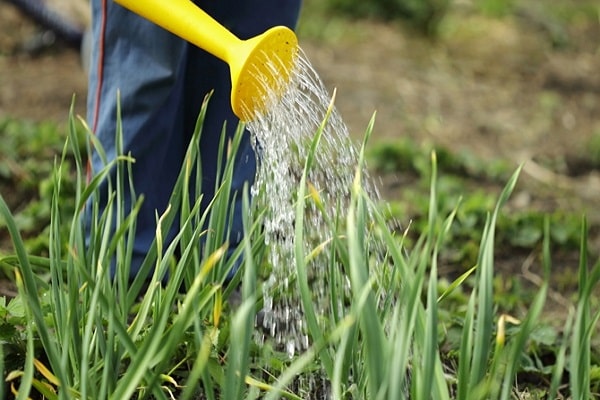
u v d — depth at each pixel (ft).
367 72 23.36
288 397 8.71
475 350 7.52
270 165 9.21
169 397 9.46
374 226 9.22
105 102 10.80
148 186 10.95
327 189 11.18
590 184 18.39
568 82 24.02
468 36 26.99
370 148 18.15
